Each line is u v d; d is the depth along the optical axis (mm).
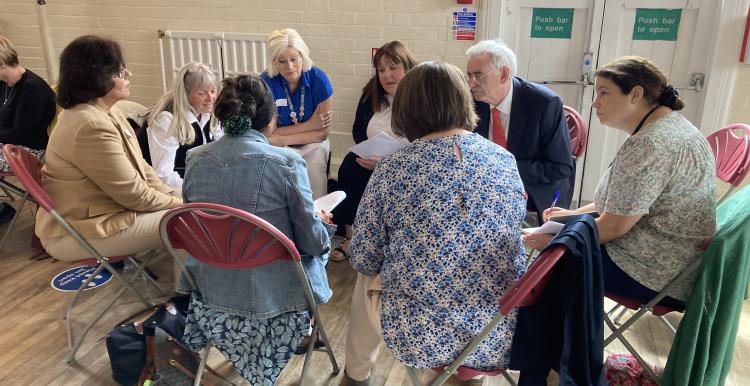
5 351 2211
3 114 3246
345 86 3982
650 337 2322
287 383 2037
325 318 2467
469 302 1372
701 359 1616
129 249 2129
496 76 2330
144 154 2605
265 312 1642
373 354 1904
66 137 1971
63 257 2119
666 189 1616
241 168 1542
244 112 1552
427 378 2066
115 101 2084
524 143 2428
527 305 1378
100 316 2219
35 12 4410
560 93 3641
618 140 3623
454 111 1390
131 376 1980
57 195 2027
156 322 1849
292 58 2998
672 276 1681
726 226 1564
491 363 1449
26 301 2572
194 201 1596
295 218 1603
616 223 1637
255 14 3979
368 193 1458
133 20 4234
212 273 1653
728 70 3229
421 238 1347
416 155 1389
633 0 3311
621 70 1680
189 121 2555
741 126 2201
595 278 1358
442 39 3684
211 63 4113
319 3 3824
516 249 1385
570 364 1361
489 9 3518
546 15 3496
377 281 1596
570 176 2494
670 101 1665
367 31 3803
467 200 1330
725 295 1564
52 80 4305
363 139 2861
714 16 3207
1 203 3434
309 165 3029
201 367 1767
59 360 2164
